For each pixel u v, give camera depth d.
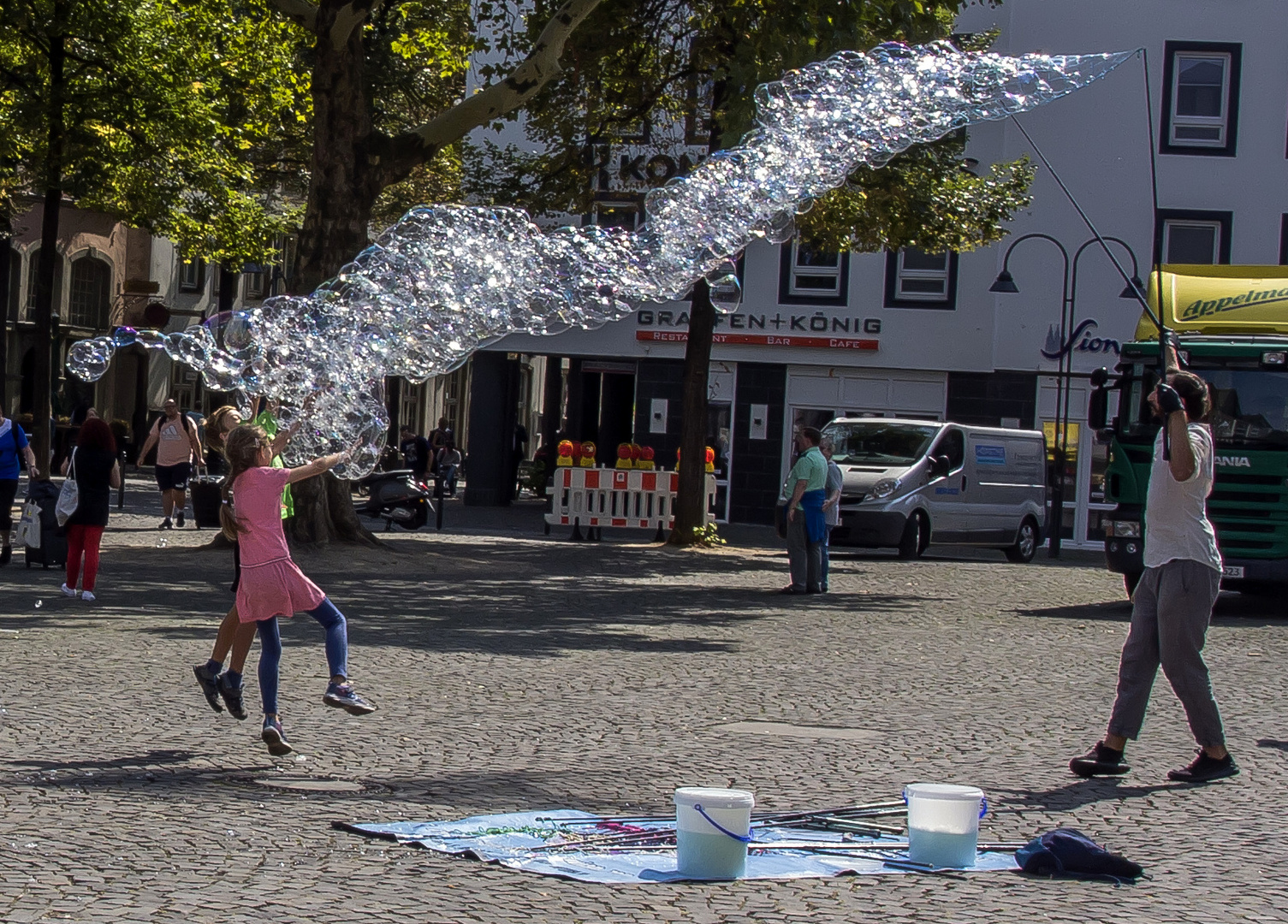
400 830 7.28
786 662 14.62
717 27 27.58
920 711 11.92
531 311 12.55
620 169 31.75
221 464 41.41
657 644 15.62
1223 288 22.41
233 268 39.00
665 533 35.12
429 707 11.12
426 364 12.40
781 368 41.28
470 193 33.16
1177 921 6.17
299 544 23.67
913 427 32.56
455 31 31.42
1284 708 12.70
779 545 33.84
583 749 9.74
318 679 12.13
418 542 28.45
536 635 15.98
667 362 41.84
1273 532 21.30
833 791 8.73
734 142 23.77
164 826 7.23
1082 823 8.16
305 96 38.50
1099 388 22.44
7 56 32.94
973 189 29.92
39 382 31.98
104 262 58.59
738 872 6.66
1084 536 40.00
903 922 6.02
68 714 10.19
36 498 21.02
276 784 8.36
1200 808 8.62
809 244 31.33
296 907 5.90
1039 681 13.98
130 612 16.20
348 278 12.43
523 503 47.47
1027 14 40.28
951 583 25.98
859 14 23.88
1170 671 9.48
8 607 16.20
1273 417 21.33
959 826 7.03
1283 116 39.72
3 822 7.14
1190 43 39.88
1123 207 39.88
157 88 32.22
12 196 35.78
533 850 6.98
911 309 40.62
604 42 28.66
